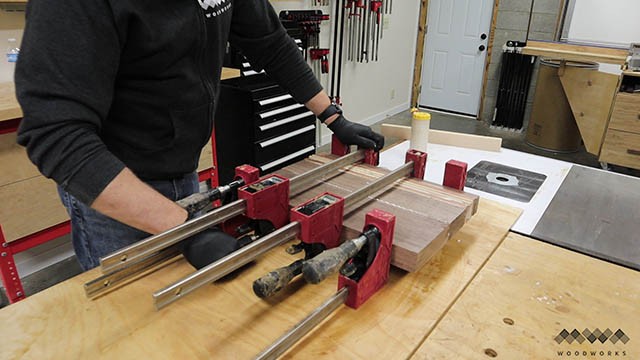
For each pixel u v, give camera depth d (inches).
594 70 135.9
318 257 27.0
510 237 40.8
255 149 100.1
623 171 142.9
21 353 25.9
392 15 180.2
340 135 48.7
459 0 189.3
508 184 53.1
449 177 42.6
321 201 33.6
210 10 35.8
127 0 29.0
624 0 152.1
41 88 25.7
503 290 33.0
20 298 71.2
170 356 26.0
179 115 37.1
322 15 128.6
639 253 38.6
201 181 95.6
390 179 42.1
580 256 37.8
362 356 26.2
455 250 37.6
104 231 40.1
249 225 36.8
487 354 27.0
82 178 26.9
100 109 28.8
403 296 31.4
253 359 23.6
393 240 32.4
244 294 31.2
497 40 184.2
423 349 27.2
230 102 100.2
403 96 209.8
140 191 28.7
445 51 200.5
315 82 49.4
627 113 125.6
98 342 26.8
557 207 47.2
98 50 27.9
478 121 197.5
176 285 25.4
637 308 31.7
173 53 33.7
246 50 47.1
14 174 66.4
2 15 76.2
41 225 71.6
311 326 27.1
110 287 31.4
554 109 153.3
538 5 169.6
